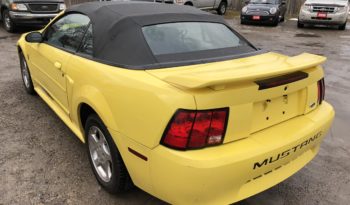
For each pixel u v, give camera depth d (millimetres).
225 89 2293
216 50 3180
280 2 17156
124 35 3004
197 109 2227
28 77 5207
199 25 3430
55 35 4031
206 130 2260
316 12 15375
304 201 3129
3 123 4395
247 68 2600
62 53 3643
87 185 3213
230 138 2363
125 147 2609
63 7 11398
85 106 3186
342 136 4441
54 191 3107
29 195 3039
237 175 2328
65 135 4129
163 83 2420
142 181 2564
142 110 2422
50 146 3871
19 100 5172
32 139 4012
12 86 5789
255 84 2400
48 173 3367
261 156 2391
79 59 3270
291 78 2648
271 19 16094
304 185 3367
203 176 2221
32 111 4785
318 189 3311
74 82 3248
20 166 3463
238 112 2344
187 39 3160
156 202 3018
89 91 2939
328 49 10711
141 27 3045
